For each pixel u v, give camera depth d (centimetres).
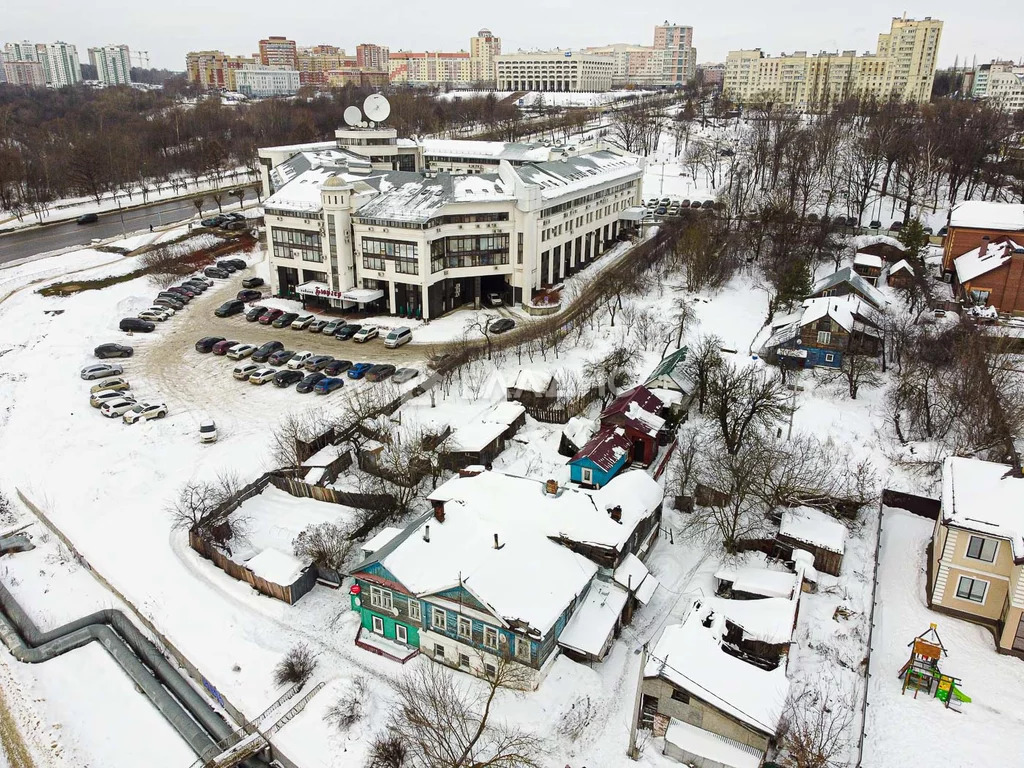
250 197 17050
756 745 3759
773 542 5388
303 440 6588
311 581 5281
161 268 11669
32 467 6819
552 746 3953
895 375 7888
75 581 5484
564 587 4516
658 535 5750
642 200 15925
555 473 6372
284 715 4231
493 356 8688
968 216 10638
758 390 6600
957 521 4553
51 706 4450
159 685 4512
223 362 8894
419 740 3838
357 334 9425
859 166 14900
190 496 6078
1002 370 6919
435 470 6238
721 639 4316
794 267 9800
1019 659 4397
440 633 4522
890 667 4403
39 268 11650
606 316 9962
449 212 9900
